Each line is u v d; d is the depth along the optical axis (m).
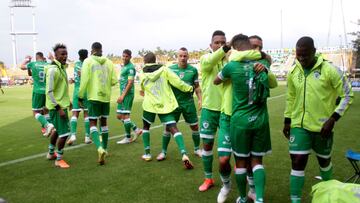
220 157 4.27
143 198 4.59
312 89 3.86
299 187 4.00
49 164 6.27
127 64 8.09
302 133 3.93
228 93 4.27
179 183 5.13
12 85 46.16
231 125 3.96
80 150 7.31
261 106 3.88
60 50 6.04
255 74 3.82
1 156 6.89
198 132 6.63
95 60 6.34
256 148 3.91
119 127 10.15
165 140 6.36
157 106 6.10
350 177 5.02
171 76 6.11
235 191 4.82
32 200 4.60
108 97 6.51
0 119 12.30
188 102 6.46
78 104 8.14
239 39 4.04
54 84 6.00
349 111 12.38
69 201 4.54
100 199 4.59
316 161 6.05
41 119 8.79
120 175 5.55
